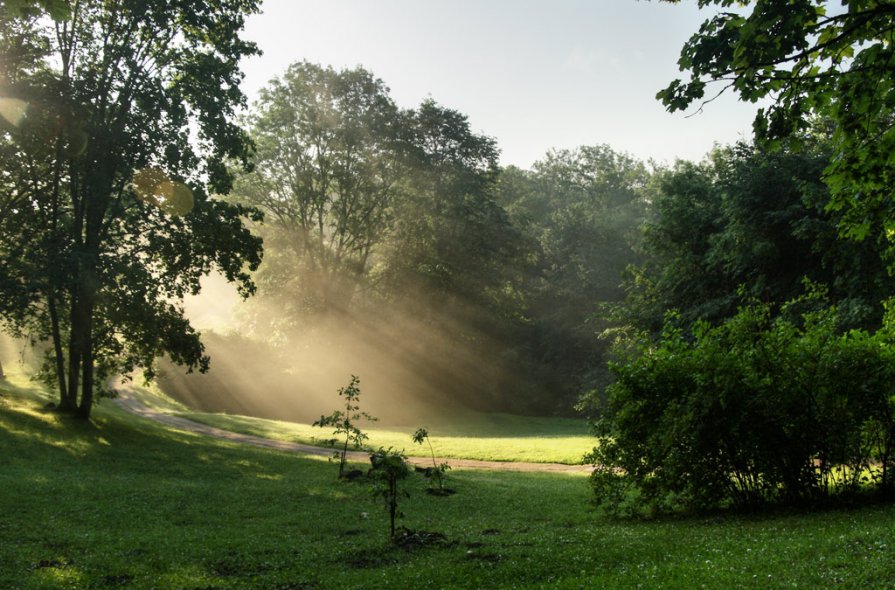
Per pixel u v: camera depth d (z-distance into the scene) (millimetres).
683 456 12586
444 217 56656
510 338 68188
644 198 80250
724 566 7465
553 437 40938
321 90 51125
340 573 9625
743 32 8016
